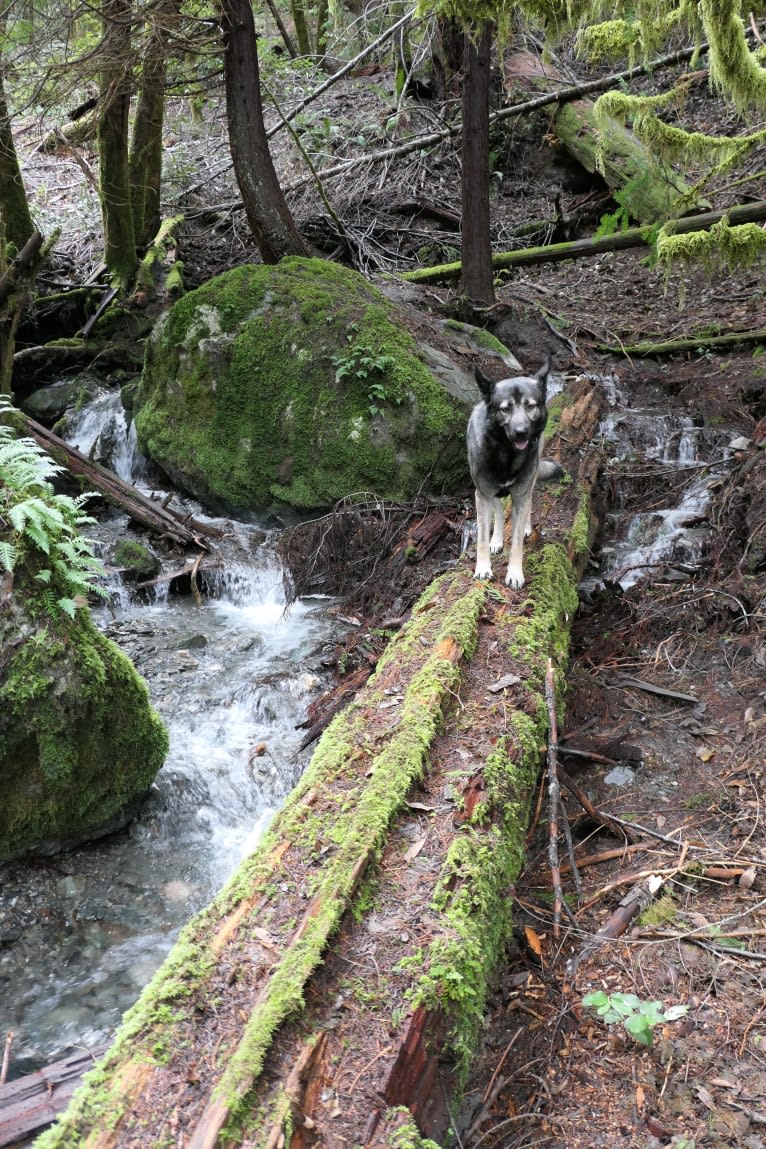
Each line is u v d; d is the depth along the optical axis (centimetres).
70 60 838
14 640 382
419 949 244
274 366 736
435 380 710
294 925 249
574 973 296
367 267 1152
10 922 365
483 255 951
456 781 309
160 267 1057
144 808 433
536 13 489
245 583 655
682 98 571
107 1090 206
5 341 796
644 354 890
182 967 238
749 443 684
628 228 1103
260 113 859
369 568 640
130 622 610
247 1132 195
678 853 347
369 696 369
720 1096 248
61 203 1294
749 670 465
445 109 1354
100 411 886
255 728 496
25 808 387
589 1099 254
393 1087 212
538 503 559
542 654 393
